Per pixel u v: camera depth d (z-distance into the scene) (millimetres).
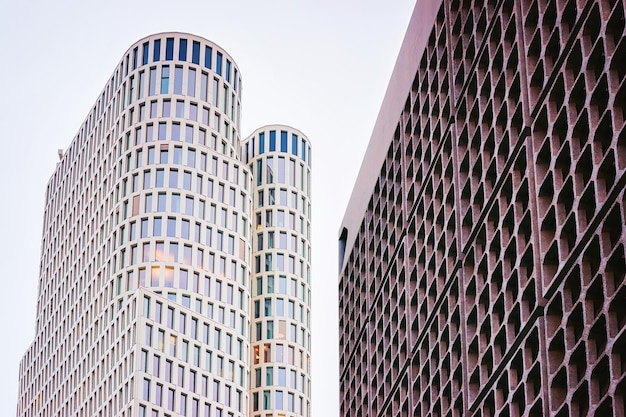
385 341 88188
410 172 85312
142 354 181375
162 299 187250
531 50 61344
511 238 60344
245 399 195750
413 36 85438
